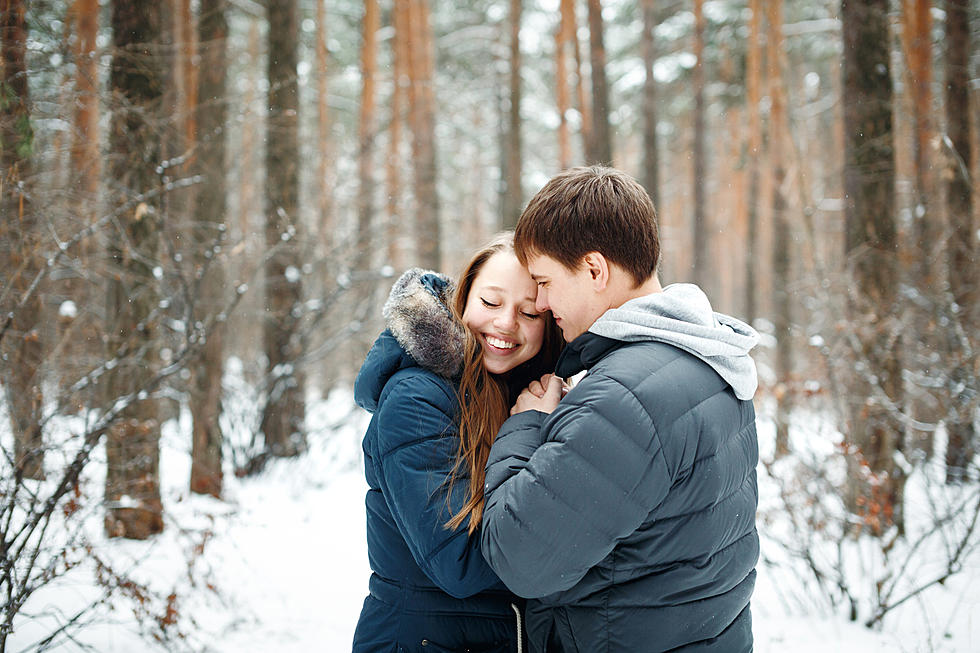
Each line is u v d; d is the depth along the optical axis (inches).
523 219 56.7
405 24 474.6
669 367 50.8
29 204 122.0
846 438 149.1
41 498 121.5
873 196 187.0
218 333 221.8
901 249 195.3
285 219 223.5
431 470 55.7
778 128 428.1
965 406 155.6
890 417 172.9
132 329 164.2
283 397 256.4
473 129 791.7
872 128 188.9
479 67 702.5
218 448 222.7
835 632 134.9
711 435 50.4
